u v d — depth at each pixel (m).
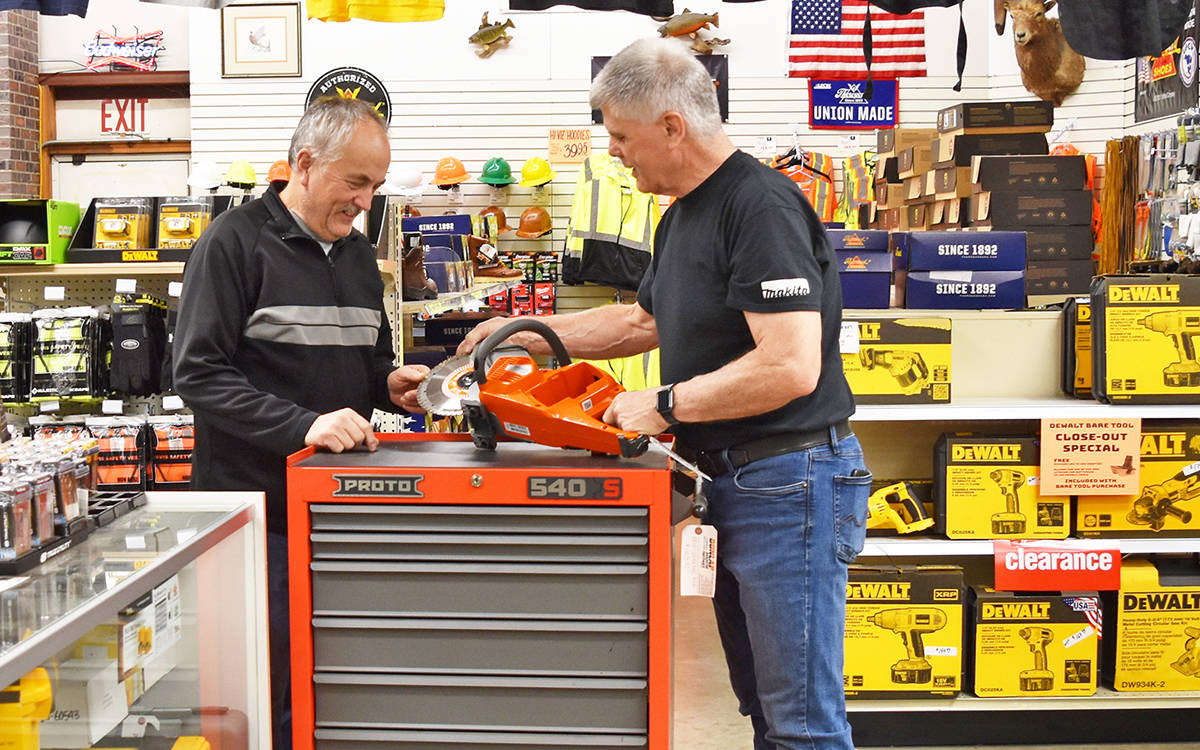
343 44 7.48
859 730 3.23
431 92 7.50
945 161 6.04
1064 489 3.12
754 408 1.84
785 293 1.82
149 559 1.57
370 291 2.44
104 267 4.74
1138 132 6.79
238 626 1.89
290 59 7.47
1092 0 3.02
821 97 7.41
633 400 1.86
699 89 1.92
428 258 5.49
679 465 2.14
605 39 7.45
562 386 1.91
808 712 2.03
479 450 1.93
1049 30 7.05
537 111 7.49
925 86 7.45
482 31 7.32
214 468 2.22
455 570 1.69
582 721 1.70
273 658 2.22
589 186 6.63
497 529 1.69
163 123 8.57
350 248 2.39
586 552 1.68
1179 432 3.15
